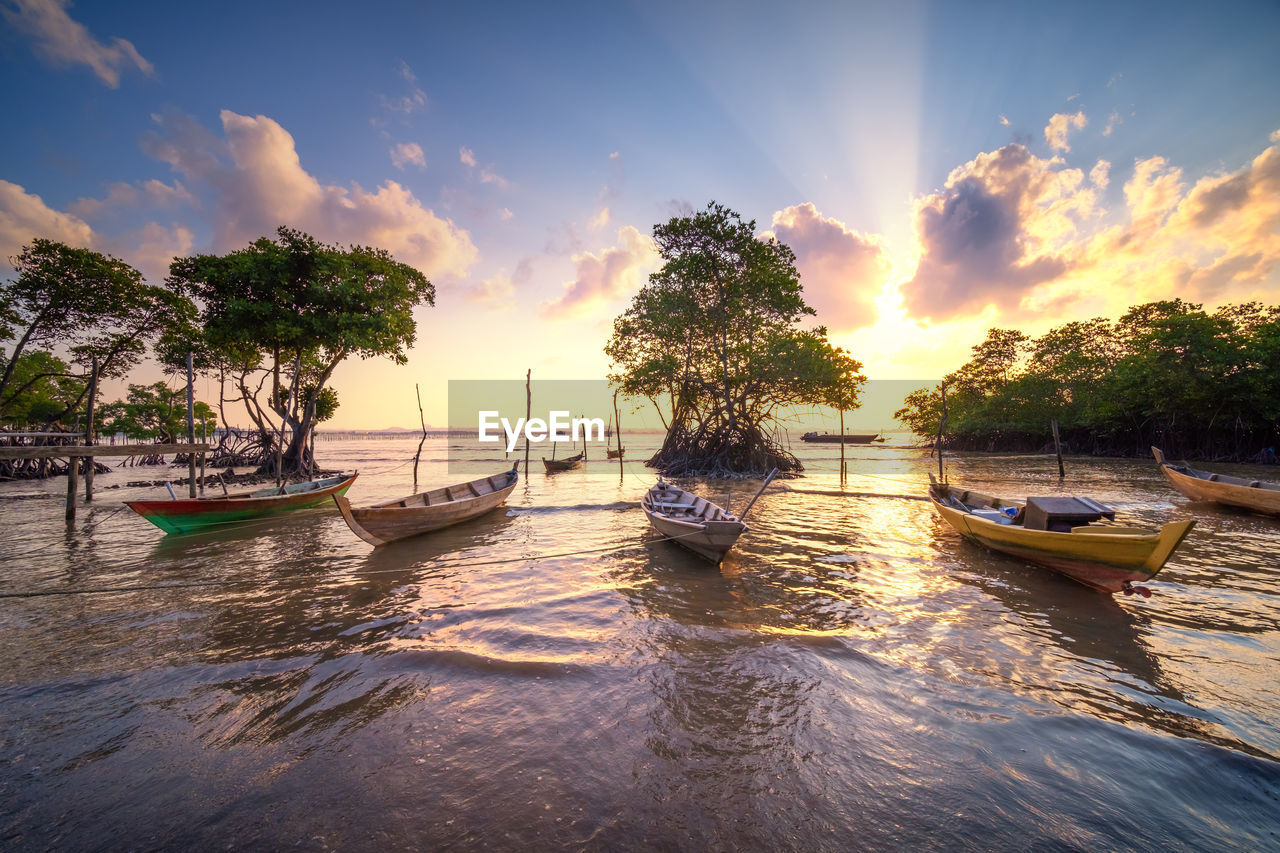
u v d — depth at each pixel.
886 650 5.77
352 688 4.95
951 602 7.41
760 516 14.79
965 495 12.53
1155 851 2.97
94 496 19.56
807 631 6.37
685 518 10.81
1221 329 31.08
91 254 22.20
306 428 28.44
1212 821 3.21
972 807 3.31
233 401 33.19
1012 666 5.35
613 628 6.52
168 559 10.26
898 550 10.56
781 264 27.27
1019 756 3.82
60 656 5.76
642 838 3.07
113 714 4.52
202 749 3.99
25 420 32.38
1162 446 36.56
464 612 7.17
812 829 3.14
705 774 3.65
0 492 20.91
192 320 25.28
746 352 28.09
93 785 3.58
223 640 6.21
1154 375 32.00
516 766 3.74
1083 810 3.29
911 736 4.09
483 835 3.08
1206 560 9.22
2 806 3.37
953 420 47.53
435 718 4.41
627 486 22.86
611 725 4.28
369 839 3.06
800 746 3.97
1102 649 5.75
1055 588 8.00
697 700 4.68
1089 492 18.70
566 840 3.05
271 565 9.80
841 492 19.89
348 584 8.58
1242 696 4.70
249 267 21.70
